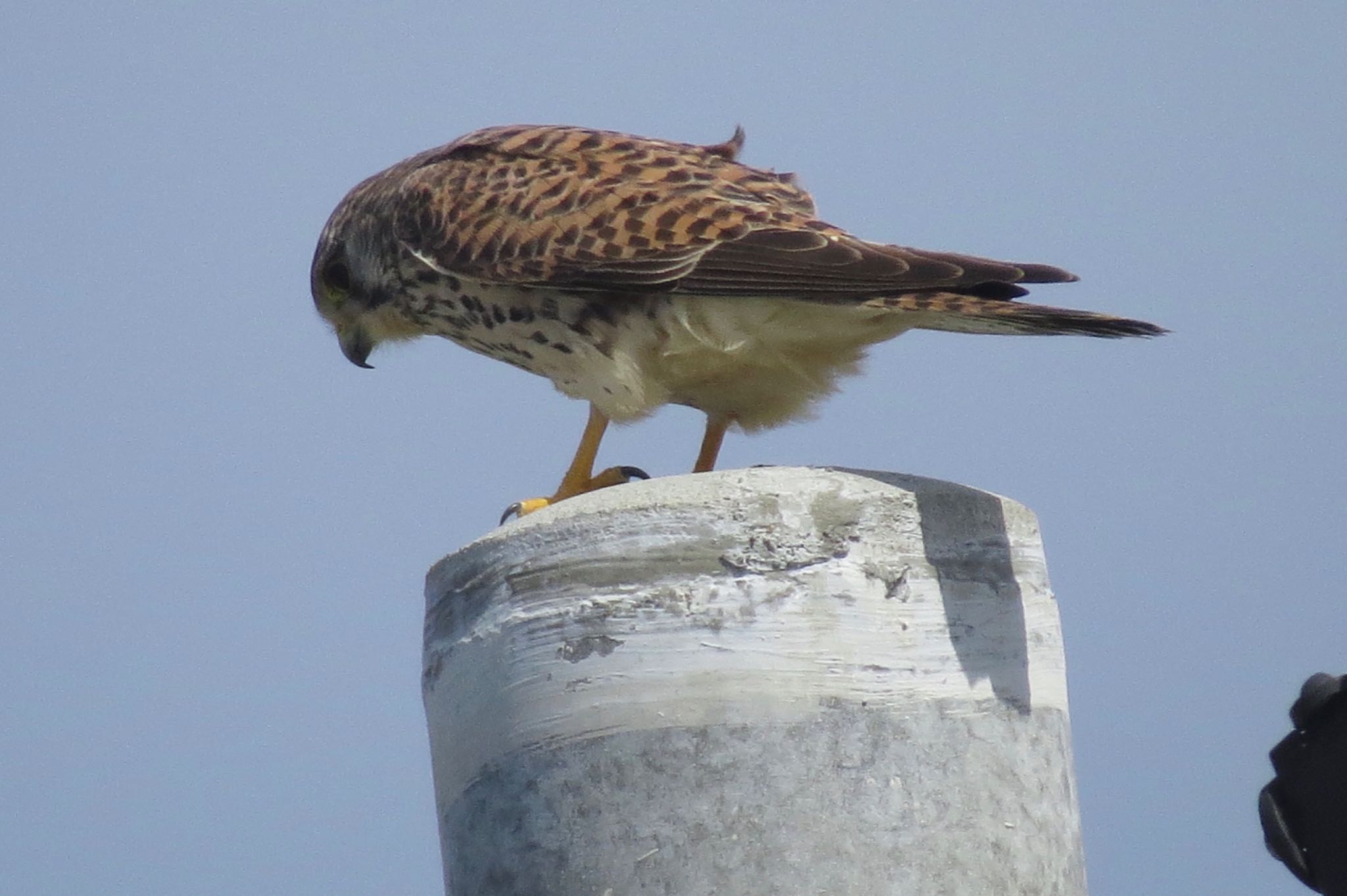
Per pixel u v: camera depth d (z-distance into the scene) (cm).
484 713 686
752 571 653
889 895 631
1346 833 627
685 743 641
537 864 660
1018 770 670
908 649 658
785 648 647
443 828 723
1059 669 714
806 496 663
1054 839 680
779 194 1067
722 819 634
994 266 888
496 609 686
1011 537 697
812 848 630
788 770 636
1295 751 648
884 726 646
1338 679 633
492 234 1071
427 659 736
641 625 654
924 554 670
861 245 945
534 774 664
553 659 664
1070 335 883
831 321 957
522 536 682
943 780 649
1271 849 653
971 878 643
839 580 655
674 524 659
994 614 680
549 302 1052
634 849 641
